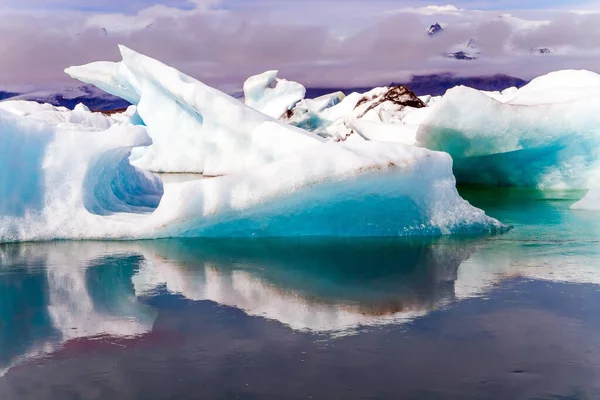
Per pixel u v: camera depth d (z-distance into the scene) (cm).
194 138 1473
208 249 666
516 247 662
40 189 720
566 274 554
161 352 388
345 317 446
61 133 737
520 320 435
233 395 331
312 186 671
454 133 1097
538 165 1146
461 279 543
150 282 545
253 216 702
